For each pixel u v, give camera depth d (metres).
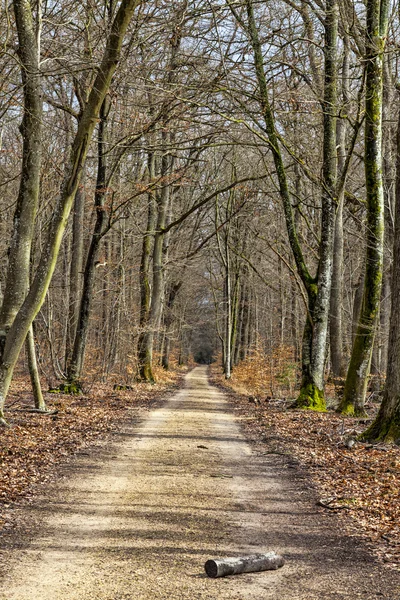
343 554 6.60
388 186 23.83
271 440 14.52
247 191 30.72
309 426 16.11
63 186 13.31
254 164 34.34
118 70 17.77
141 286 33.59
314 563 6.30
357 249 29.30
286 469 11.28
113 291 32.03
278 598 5.32
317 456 12.19
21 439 12.64
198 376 57.19
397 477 9.96
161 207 33.66
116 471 10.53
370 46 16.75
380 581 5.79
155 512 8.05
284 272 34.62
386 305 23.81
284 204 20.14
